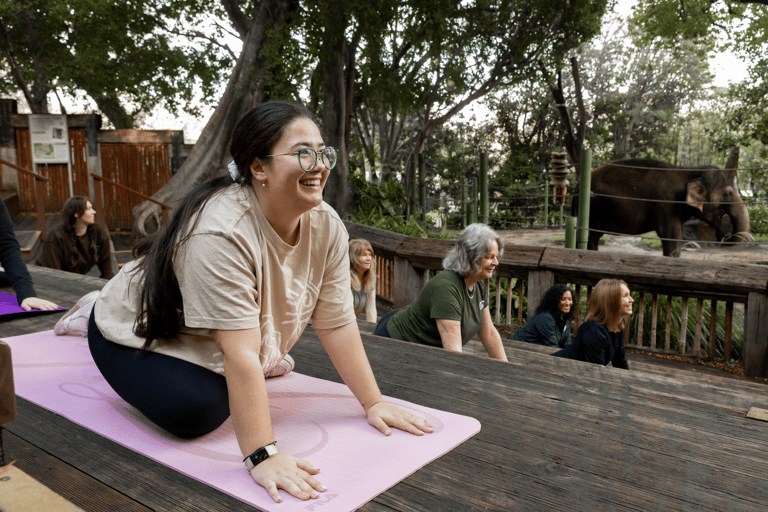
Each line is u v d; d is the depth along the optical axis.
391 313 3.57
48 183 14.74
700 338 6.07
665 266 5.51
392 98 16.25
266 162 1.45
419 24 13.81
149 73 17.03
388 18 12.97
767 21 16.62
